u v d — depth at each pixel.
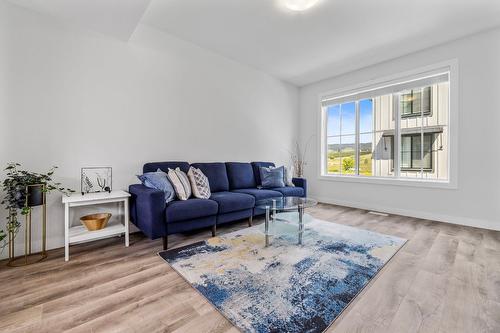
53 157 2.39
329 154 4.97
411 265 2.00
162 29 3.09
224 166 3.60
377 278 1.79
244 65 4.17
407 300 1.51
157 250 2.33
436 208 3.47
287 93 5.03
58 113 2.40
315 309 1.42
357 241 2.56
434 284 1.70
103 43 2.67
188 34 3.20
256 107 4.40
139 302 1.49
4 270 1.92
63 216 2.46
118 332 1.23
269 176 3.81
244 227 3.08
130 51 2.88
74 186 2.51
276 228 2.92
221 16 2.79
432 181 3.53
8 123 2.16
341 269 1.92
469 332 1.23
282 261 2.06
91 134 2.61
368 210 4.16
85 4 2.17
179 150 3.34
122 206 2.82
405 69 3.74
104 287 1.66
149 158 3.04
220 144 3.85
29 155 2.26
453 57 3.27
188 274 1.83
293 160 5.18
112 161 2.75
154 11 2.71
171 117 3.25
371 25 2.93
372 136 4.30
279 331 1.24
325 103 4.91
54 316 1.36
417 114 3.79
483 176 3.07
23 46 2.21
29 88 2.25
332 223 3.29
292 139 5.16
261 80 4.48
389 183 3.96
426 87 3.65
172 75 3.25
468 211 3.19
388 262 2.06
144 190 2.35
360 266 1.97
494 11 2.63
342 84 4.59
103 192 2.57
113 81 2.75
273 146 4.75
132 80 2.89
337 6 2.57
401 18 2.78
